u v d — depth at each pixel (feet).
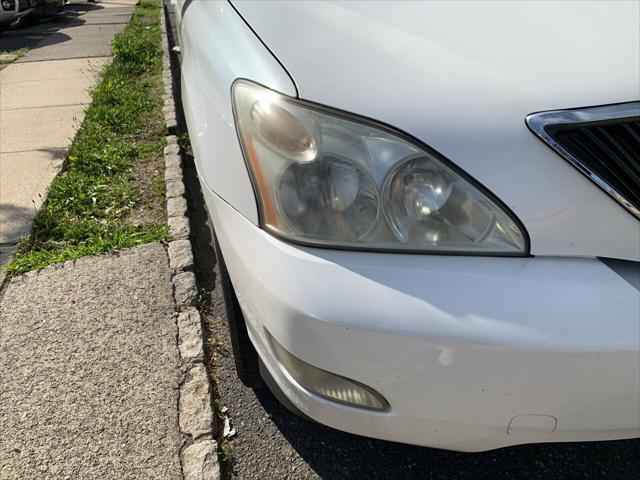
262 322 4.21
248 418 6.15
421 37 4.40
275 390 4.96
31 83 18.22
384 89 4.08
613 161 3.95
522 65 4.16
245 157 4.32
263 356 4.64
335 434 5.99
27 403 6.09
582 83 4.04
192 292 7.77
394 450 5.83
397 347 3.76
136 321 7.27
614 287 3.82
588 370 3.73
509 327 3.66
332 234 4.01
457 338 3.67
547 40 4.35
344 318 3.77
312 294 3.84
